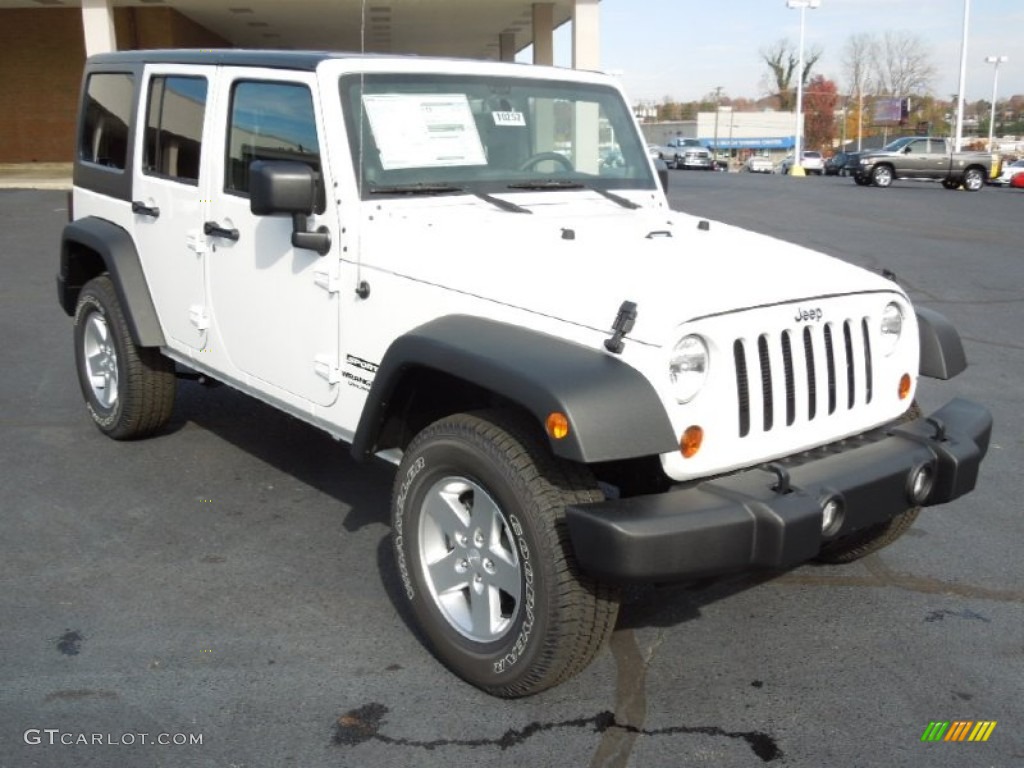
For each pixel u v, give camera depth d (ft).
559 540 9.59
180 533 14.76
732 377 9.95
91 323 18.47
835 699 10.82
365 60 13.09
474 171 13.60
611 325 9.75
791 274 10.93
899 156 106.52
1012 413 21.49
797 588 13.46
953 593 13.34
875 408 11.49
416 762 9.64
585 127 15.07
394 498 11.35
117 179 17.35
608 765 9.64
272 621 12.26
